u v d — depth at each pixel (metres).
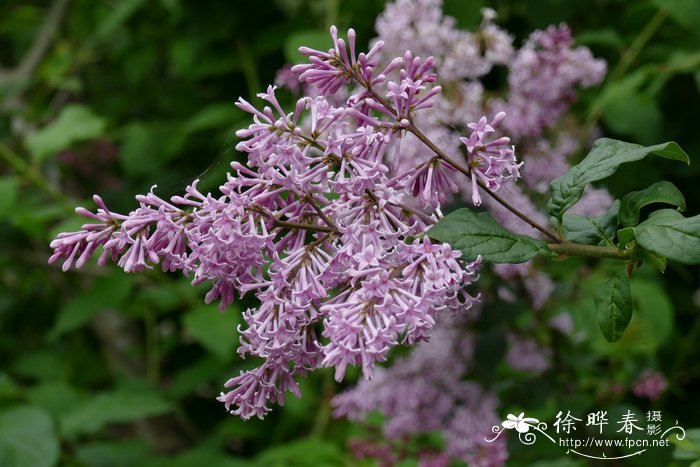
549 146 0.67
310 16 0.88
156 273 0.79
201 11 0.89
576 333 0.68
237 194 0.43
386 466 0.66
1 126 0.97
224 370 0.82
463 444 0.64
